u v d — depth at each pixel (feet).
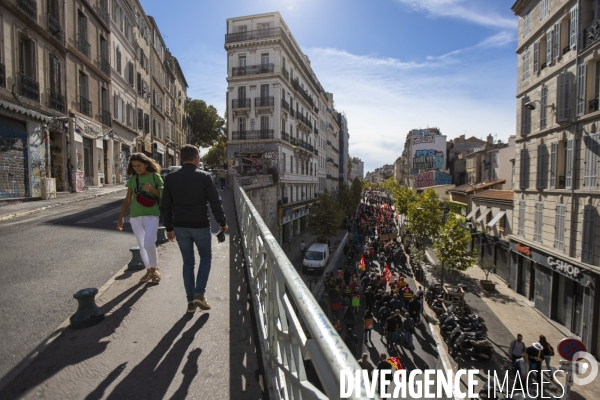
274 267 7.92
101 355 8.91
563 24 53.26
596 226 43.73
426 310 57.06
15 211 35.35
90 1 68.49
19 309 11.78
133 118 98.12
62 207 42.24
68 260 18.42
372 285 57.98
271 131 102.22
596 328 43.04
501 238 77.15
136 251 16.99
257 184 74.95
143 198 14.16
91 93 69.21
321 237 103.50
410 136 210.59
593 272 43.04
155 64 126.82
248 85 103.76
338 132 242.17
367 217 171.83
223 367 8.56
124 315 11.40
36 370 8.14
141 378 7.98
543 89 57.77
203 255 11.94
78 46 62.95
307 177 140.56
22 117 46.03
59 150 56.70
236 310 12.10
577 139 48.39
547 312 55.11
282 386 6.55
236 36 103.91
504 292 68.54
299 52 125.29
